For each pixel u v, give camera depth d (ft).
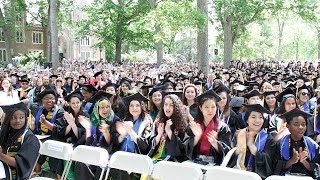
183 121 17.92
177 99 18.12
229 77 47.98
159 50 100.58
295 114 15.97
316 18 104.22
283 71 73.61
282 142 15.89
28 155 14.90
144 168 14.30
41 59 127.65
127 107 19.89
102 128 18.58
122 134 18.42
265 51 214.07
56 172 19.44
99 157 15.25
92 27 133.90
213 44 190.80
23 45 161.58
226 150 16.28
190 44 195.62
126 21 130.11
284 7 103.86
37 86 37.68
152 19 61.52
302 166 15.52
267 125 17.15
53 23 86.89
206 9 63.41
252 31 179.42
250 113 16.03
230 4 91.86
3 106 15.57
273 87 33.91
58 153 15.97
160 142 17.85
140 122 19.13
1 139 15.10
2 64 127.24
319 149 15.71
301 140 15.87
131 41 131.34
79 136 20.18
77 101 21.61
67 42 201.77
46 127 22.38
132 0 131.85
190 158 16.87
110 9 128.16
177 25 59.57
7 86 32.19
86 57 214.28
